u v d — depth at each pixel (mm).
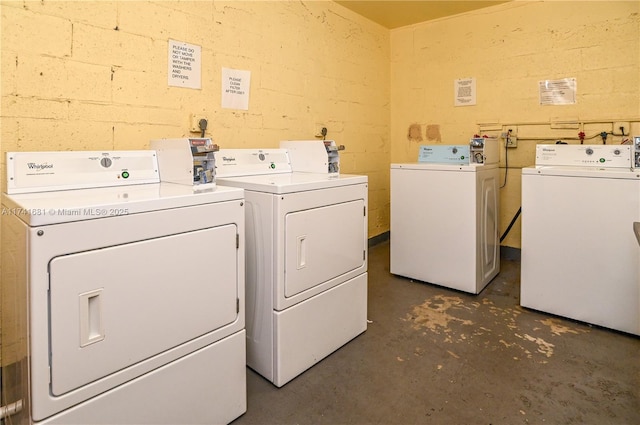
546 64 3336
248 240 1850
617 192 2188
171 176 1736
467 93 3787
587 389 1725
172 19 2225
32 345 1007
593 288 2309
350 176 2213
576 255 2355
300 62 3111
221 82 2512
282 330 1757
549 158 2730
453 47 3832
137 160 1768
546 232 2457
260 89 2785
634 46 2945
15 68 1679
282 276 1736
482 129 3730
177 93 2283
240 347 1554
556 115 3322
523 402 1644
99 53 1938
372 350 2094
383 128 4223
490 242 3088
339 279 2078
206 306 1412
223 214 1453
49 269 1018
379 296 2852
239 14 2596
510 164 3605
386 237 4438
